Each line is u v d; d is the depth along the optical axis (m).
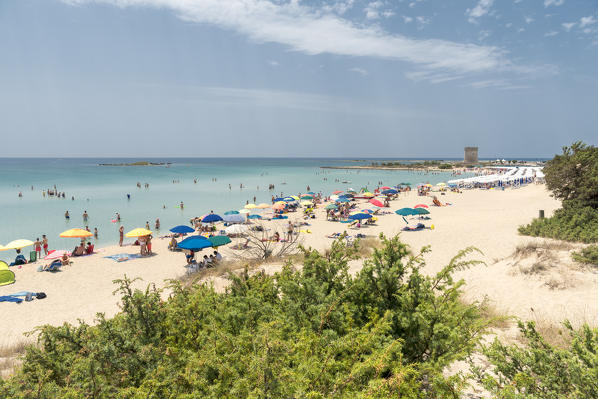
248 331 3.63
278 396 2.58
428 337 3.71
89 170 132.12
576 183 17.02
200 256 21.11
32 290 15.26
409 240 19.94
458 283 4.12
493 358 3.48
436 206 38.12
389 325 3.76
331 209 33.47
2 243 25.33
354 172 128.00
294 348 3.12
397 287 4.36
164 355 3.63
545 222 17.22
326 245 21.45
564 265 9.19
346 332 3.82
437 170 135.25
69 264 19.42
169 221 33.91
